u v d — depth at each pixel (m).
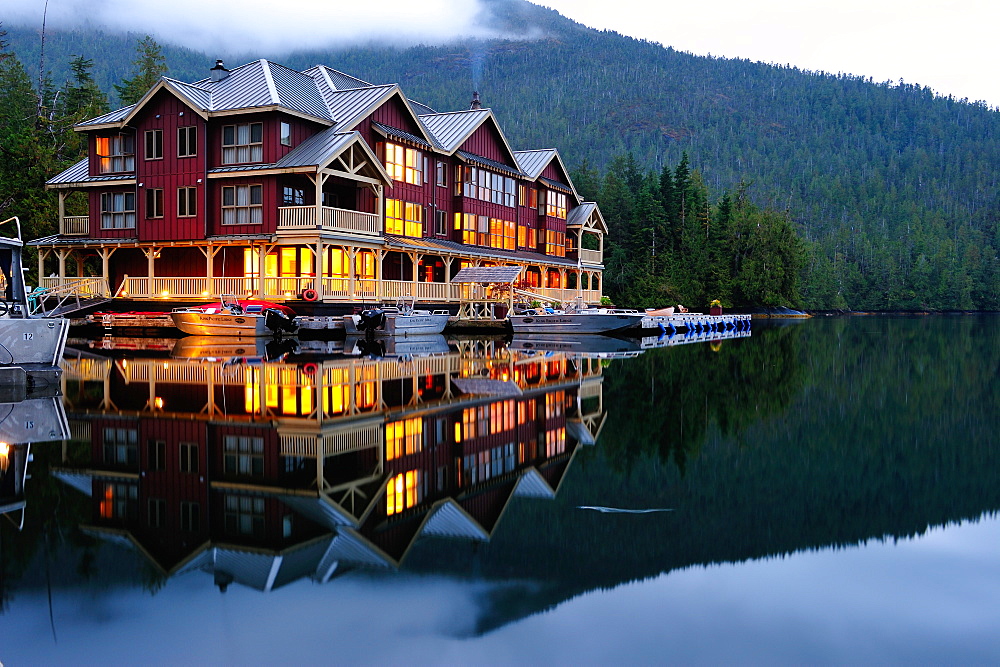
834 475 11.08
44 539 8.20
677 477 10.88
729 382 22.09
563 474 10.98
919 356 32.84
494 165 54.66
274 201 40.25
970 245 169.25
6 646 6.12
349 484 10.30
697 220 102.75
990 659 5.94
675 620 6.53
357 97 46.03
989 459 12.09
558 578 7.33
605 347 36.81
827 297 138.38
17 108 82.12
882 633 6.33
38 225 52.41
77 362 25.34
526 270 59.03
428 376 22.17
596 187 104.62
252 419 14.79
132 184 43.59
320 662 5.87
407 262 48.72
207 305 39.81
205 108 41.06
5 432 13.48
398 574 7.41
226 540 8.20
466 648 6.04
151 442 12.73
